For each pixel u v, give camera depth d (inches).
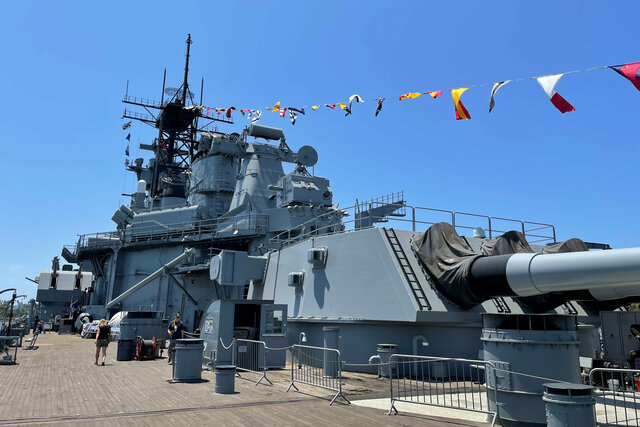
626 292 350.0
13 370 529.0
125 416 303.7
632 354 466.9
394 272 507.5
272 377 496.7
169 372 527.8
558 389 235.6
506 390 296.4
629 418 322.0
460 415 324.2
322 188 965.2
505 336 306.2
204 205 1273.4
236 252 755.4
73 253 1594.5
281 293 702.5
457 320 478.6
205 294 1142.3
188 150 1708.9
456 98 380.5
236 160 1302.9
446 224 525.7
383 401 373.7
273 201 1071.0
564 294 381.7
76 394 383.6
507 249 507.2
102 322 598.2
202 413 315.3
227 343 546.0
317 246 634.2
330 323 576.4
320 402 359.9
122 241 1285.7
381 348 502.3
